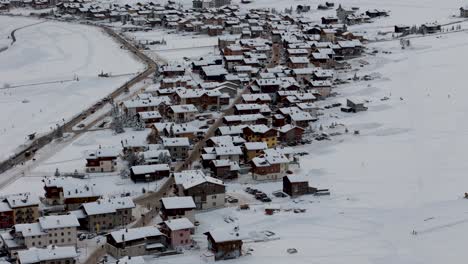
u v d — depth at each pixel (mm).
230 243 136250
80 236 145875
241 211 159500
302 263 133750
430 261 134625
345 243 143500
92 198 161125
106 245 140875
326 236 146875
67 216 143500
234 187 175500
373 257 136500
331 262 134375
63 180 166750
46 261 128375
